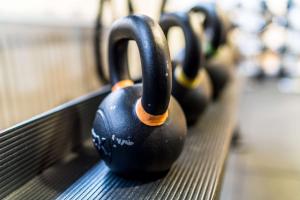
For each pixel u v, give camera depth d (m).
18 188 0.45
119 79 0.52
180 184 0.44
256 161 1.61
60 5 1.26
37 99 1.15
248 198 1.28
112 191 0.42
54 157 0.53
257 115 2.50
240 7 3.49
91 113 0.66
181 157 0.54
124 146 0.43
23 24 1.05
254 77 3.81
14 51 1.03
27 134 0.46
